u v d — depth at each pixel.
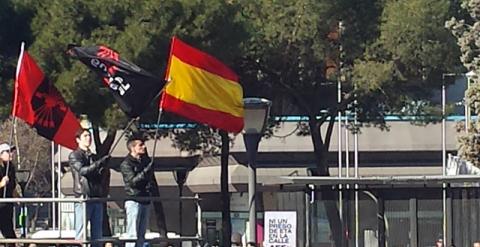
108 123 29.98
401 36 35.59
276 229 23.42
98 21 30.92
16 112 18.22
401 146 56.75
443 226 24.66
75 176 17.34
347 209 24.89
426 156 57.09
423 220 24.73
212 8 31.47
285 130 55.44
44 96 18.44
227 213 39.31
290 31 36.09
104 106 30.08
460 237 24.62
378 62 36.34
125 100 18.89
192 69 20.42
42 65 30.20
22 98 18.27
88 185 17.09
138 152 17.67
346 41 36.44
